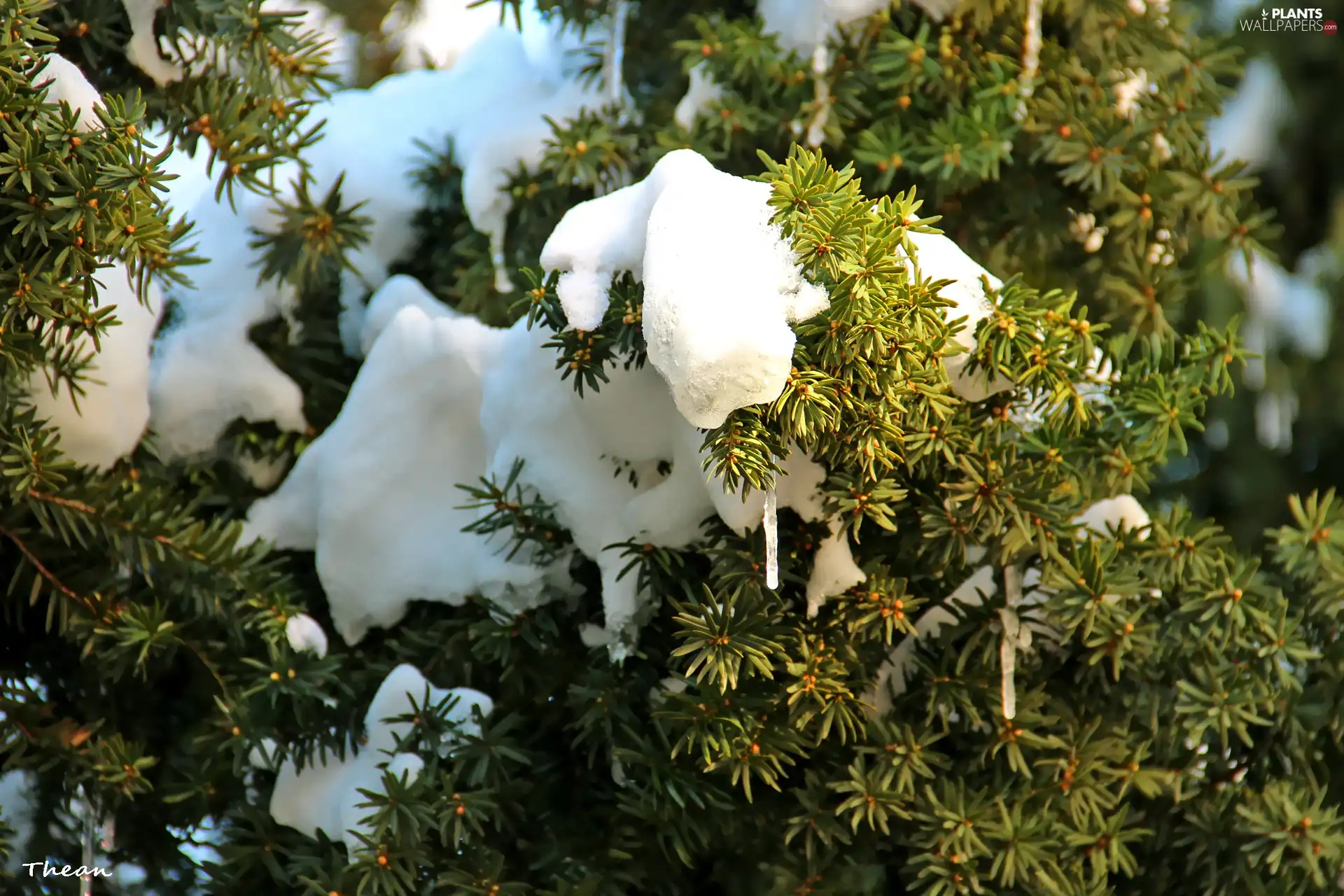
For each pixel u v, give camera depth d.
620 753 1.78
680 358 1.67
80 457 1.80
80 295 1.72
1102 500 1.82
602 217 1.74
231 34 1.78
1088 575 1.76
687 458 1.77
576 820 1.82
